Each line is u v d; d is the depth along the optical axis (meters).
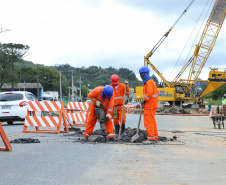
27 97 16.41
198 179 4.59
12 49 79.31
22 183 4.37
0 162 5.86
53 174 4.91
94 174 4.91
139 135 9.43
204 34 41.34
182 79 41.34
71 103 15.37
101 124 9.02
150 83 8.47
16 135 11.04
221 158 6.38
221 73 40.16
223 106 16.33
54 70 119.81
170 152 7.12
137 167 5.44
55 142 8.86
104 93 8.78
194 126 16.64
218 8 40.84
